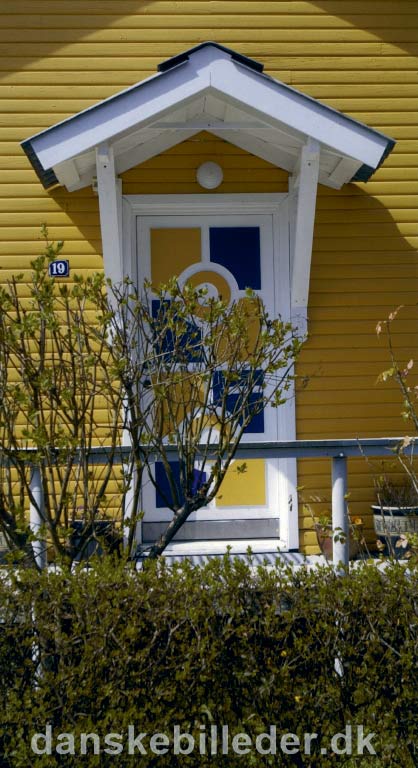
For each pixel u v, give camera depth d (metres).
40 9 6.53
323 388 6.55
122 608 3.45
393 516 6.08
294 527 6.46
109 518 4.39
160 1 6.58
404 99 6.71
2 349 3.92
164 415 4.53
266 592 3.53
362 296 6.63
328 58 6.67
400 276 6.67
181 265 6.70
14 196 6.50
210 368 4.05
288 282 6.59
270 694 3.43
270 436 6.57
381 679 3.48
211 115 6.32
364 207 6.68
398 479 6.48
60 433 3.86
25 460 3.90
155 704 3.39
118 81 6.55
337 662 3.49
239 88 5.70
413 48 6.72
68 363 4.09
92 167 6.24
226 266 6.71
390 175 6.70
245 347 4.08
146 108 5.65
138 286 6.65
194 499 4.11
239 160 6.62
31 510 4.34
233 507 6.65
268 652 3.48
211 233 6.73
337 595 3.52
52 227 6.50
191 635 3.46
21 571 3.60
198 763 3.39
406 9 6.72
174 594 3.47
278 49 6.65
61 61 6.53
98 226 6.52
